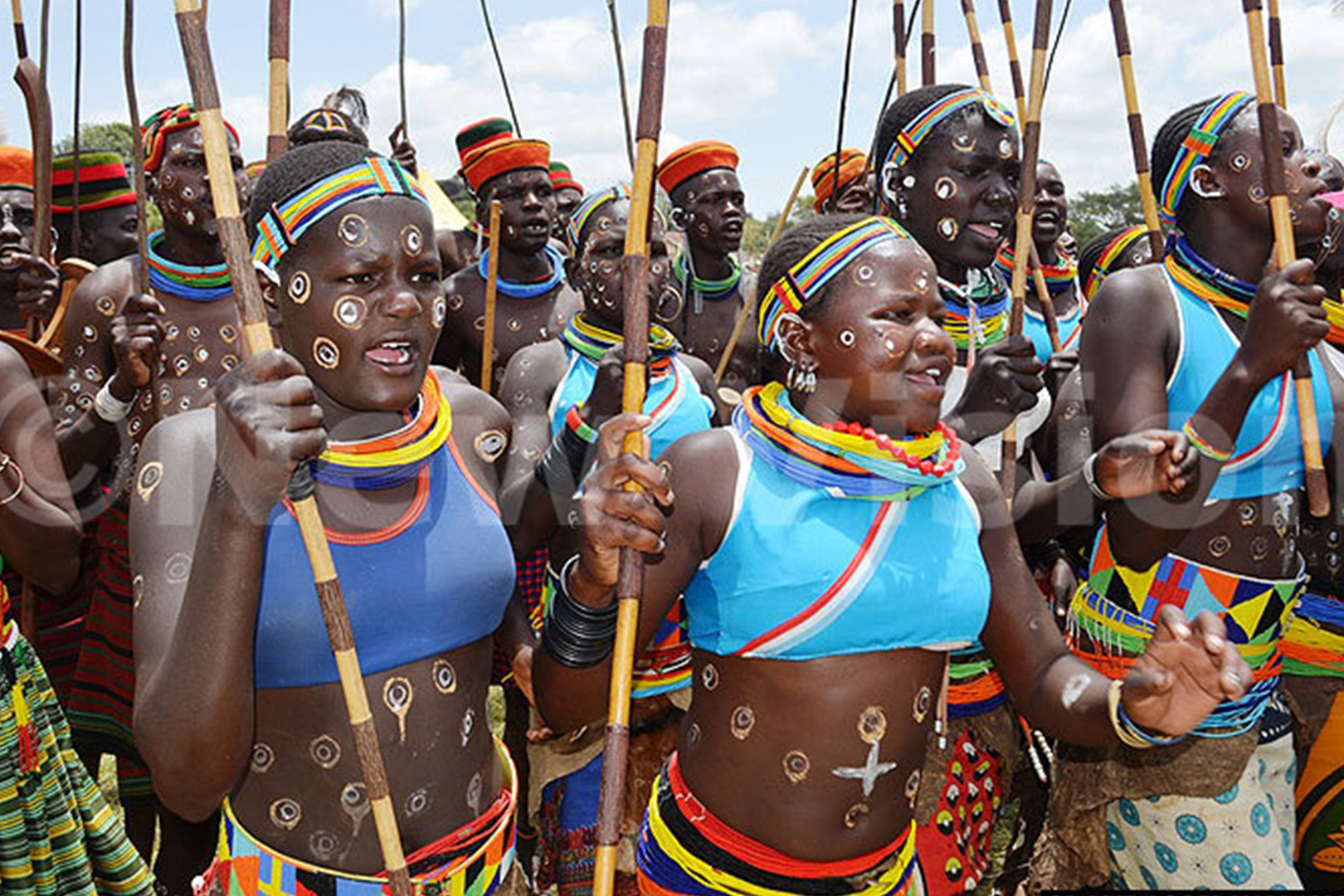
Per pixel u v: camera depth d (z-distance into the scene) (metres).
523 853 4.16
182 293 3.80
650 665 3.36
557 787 3.42
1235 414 2.56
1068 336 4.89
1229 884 2.83
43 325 3.94
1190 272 2.85
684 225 5.41
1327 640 3.35
